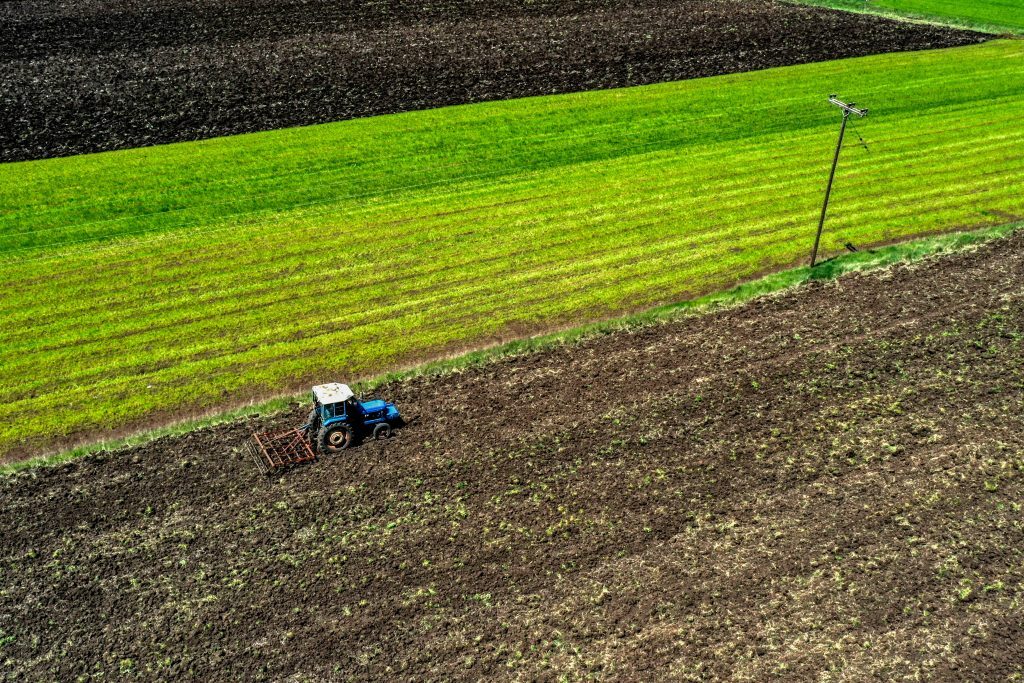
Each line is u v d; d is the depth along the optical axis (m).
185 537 22.77
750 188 41.78
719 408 27.09
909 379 27.97
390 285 34.62
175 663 19.47
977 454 24.77
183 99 50.75
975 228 37.38
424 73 54.84
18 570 21.92
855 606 20.39
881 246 36.19
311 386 28.88
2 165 44.06
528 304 33.16
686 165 44.31
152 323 32.34
